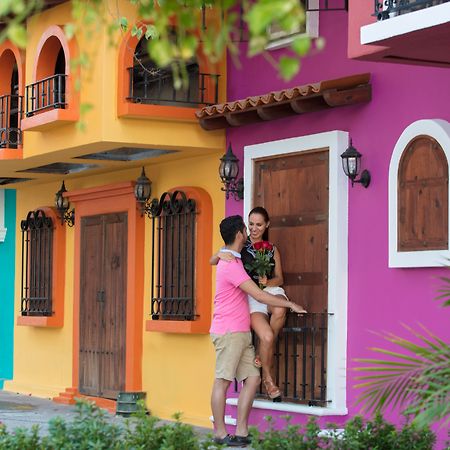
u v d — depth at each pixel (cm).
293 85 1343
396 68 1174
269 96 1276
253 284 1231
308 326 1284
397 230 1144
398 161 1143
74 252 1852
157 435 827
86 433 816
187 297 1519
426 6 1011
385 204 1182
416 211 1123
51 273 1920
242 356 1253
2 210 2116
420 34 974
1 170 1773
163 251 1578
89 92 1425
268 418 920
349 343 1227
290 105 1298
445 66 1098
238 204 1430
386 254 1177
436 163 1101
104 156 1589
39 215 1969
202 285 1496
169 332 1565
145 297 1647
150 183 1622
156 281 1605
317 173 1288
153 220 1602
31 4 554
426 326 1114
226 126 1406
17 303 2064
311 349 1276
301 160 1316
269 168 1370
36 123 1488
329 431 978
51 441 810
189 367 1537
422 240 1114
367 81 1209
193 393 1527
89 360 1788
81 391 1806
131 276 1658
